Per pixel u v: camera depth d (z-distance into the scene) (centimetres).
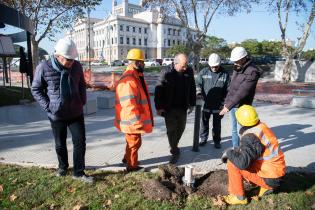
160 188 381
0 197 373
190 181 399
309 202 365
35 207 356
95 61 7856
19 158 516
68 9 2191
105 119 866
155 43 10188
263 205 356
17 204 359
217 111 578
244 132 358
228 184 384
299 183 410
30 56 1246
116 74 2797
